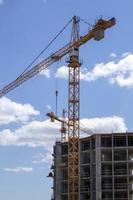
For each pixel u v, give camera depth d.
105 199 145.38
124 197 145.38
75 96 142.38
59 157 165.62
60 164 163.88
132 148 147.62
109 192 145.88
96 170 148.00
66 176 163.38
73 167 143.62
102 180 147.38
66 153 165.00
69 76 143.25
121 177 146.38
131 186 145.62
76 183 144.00
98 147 150.00
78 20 143.75
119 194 145.88
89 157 155.38
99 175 147.12
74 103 142.25
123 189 144.88
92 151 153.38
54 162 168.38
